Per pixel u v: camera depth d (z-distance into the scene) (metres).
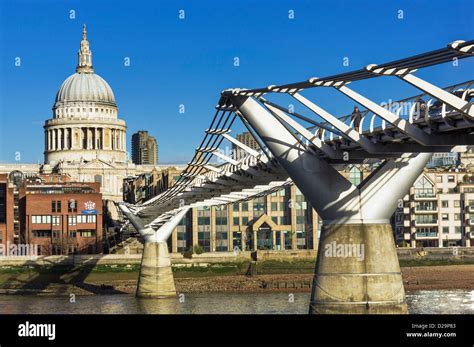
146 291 130.38
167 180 188.00
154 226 132.50
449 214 187.88
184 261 169.12
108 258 165.38
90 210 182.00
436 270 165.75
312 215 189.12
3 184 182.25
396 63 42.91
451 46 37.62
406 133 49.78
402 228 189.75
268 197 190.12
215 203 123.00
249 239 188.75
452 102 43.75
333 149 59.75
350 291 60.06
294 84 54.00
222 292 138.75
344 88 50.44
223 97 64.19
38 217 180.50
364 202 60.44
